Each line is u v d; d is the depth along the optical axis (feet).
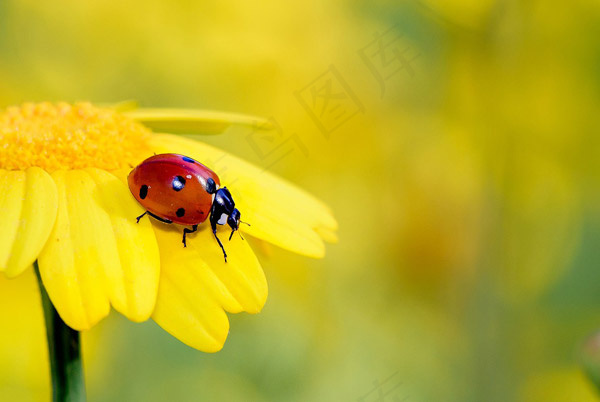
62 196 0.47
